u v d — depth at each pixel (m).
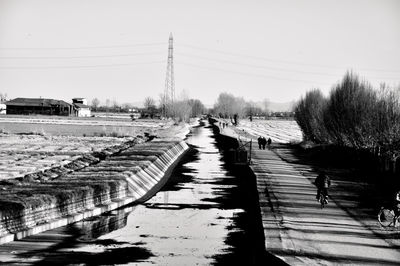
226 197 42.84
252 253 25.27
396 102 49.81
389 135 47.94
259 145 89.81
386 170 45.22
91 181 40.53
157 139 99.31
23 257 23.81
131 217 34.19
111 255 24.52
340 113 63.12
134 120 182.62
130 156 64.25
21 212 28.16
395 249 22.86
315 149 79.06
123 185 41.62
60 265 22.66
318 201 34.53
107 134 120.56
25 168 57.53
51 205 31.06
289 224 27.94
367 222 28.77
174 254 24.98
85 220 33.03
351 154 60.03
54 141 100.94
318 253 21.97
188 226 31.55
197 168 64.62
